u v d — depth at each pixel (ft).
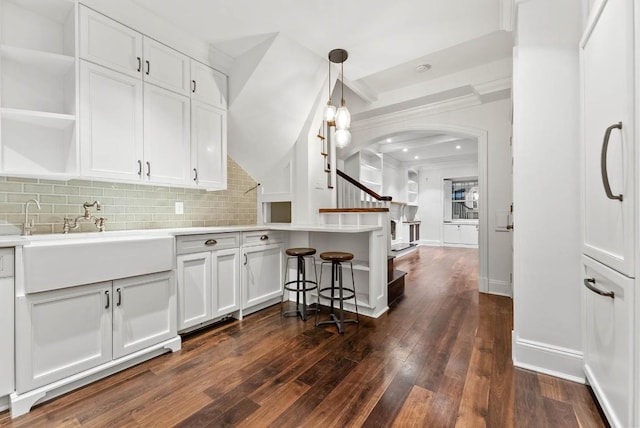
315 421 4.43
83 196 7.03
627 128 3.41
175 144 7.91
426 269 16.63
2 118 5.88
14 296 4.66
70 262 5.15
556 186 5.60
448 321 8.63
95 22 6.39
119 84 6.78
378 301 9.20
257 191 11.82
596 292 4.20
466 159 26.50
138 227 8.05
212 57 8.73
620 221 3.68
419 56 9.26
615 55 3.75
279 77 9.17
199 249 7.66
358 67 9.94
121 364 5.92
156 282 6.53
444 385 5.35
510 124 11.35
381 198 11.62
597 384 4.50
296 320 8.74
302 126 10.80
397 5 6.90
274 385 5.38
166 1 6.68
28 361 4.73
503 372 5.77
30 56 5.88
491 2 6.81
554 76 5.61
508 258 11.42
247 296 9.04
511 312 9.39
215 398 5.01
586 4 5.08
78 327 5.31
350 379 5.57
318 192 11.21
